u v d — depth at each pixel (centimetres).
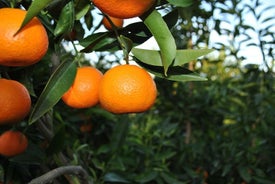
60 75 41
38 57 37
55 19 44
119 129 88
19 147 55
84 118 105
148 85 41
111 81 40
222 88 123
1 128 56
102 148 93
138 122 120
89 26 59
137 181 88
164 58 40
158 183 89
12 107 40
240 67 127
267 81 114
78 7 44
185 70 44
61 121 76
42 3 34
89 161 89
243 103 125
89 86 43
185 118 127
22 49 36
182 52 43
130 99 40
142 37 47
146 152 99
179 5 43
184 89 127
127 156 106
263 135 116
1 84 40
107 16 44
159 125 112
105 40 47
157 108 133
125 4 37
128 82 40
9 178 61
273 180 98
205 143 119
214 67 137
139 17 42
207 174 108
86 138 110
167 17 47
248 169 101
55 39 46
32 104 52
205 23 102
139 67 42
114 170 92
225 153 103
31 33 36
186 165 110
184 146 114
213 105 126
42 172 67
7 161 61
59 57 51
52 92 40
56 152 59
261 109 118
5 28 35
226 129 125
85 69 44
